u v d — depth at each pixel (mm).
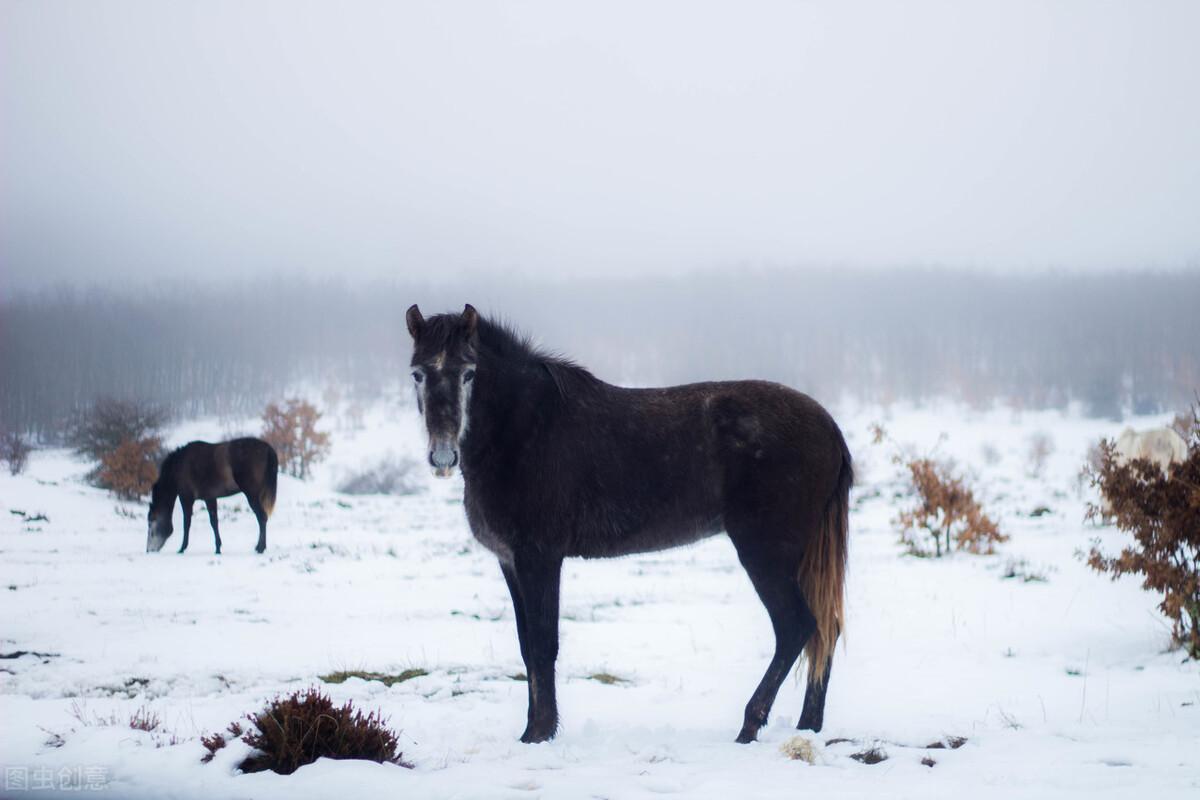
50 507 28578
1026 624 10625
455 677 8297
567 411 6180
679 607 12617
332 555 18984
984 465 56750
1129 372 135875
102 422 40844
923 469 18688
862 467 48375
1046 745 5590
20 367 113875
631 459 6156
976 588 13555
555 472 6055
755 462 6094
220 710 6836
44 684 7938
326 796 4625
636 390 6465
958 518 18000
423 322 6016
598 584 15125
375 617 11602
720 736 6094
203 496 19328
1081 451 66312
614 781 4887
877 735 6031
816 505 6148
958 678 8008
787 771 5090
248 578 15250
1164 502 8297
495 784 4848
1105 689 7359
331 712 5449
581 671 8602
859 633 10398
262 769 5219
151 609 11984
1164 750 5363
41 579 14711
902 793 4625
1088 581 14016
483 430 6047
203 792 4723
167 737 5938
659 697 7523
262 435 48031
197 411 111250
